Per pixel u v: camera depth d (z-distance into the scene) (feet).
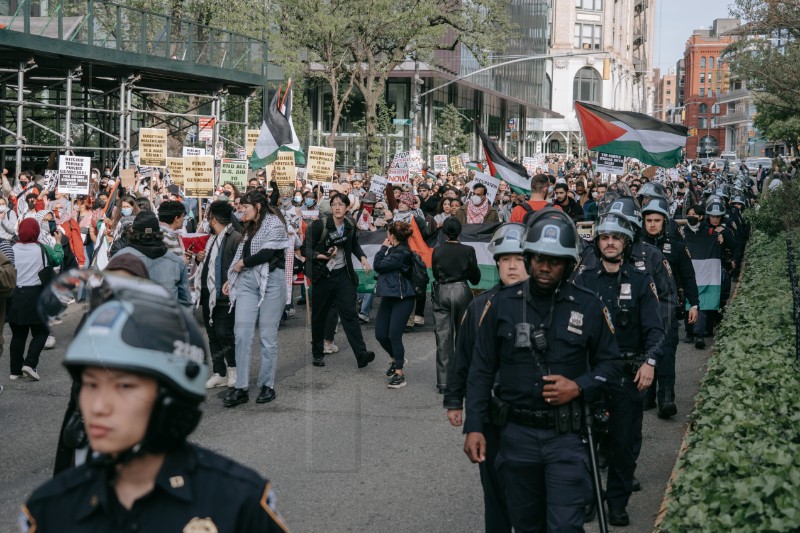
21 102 74.74
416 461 23.54
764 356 26.45
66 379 32.60
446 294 30.25
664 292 23.16
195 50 93.09
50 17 76.38
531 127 309.22
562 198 50.39
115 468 7.03
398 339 32.14
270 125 55.36
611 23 388.98
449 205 45.14
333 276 33.76
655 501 20.99
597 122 45.39
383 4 120.88
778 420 20.12
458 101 219.82
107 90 96.43
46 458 23.70
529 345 13.58
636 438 20.04
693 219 40.88
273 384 29.89
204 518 7.02
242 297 28.86
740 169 179.93
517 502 13.83
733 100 404.77
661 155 45.27
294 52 120.16
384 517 19.51
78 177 54.80
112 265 15.28
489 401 14.02
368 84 132.57
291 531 18.60
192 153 61.77
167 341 6.97
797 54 61.72
